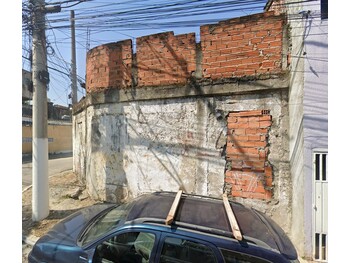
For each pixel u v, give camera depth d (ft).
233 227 5.57
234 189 11.18
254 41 10.78
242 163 11.08
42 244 7.27
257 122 10.85
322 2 9.58
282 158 10.52
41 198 12.78
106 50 14.19
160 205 6.95
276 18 10.45
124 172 13.74
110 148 14.34
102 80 14.46
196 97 11.89
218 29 11.35
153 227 5.77
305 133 9.65
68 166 34.30
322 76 9.45
